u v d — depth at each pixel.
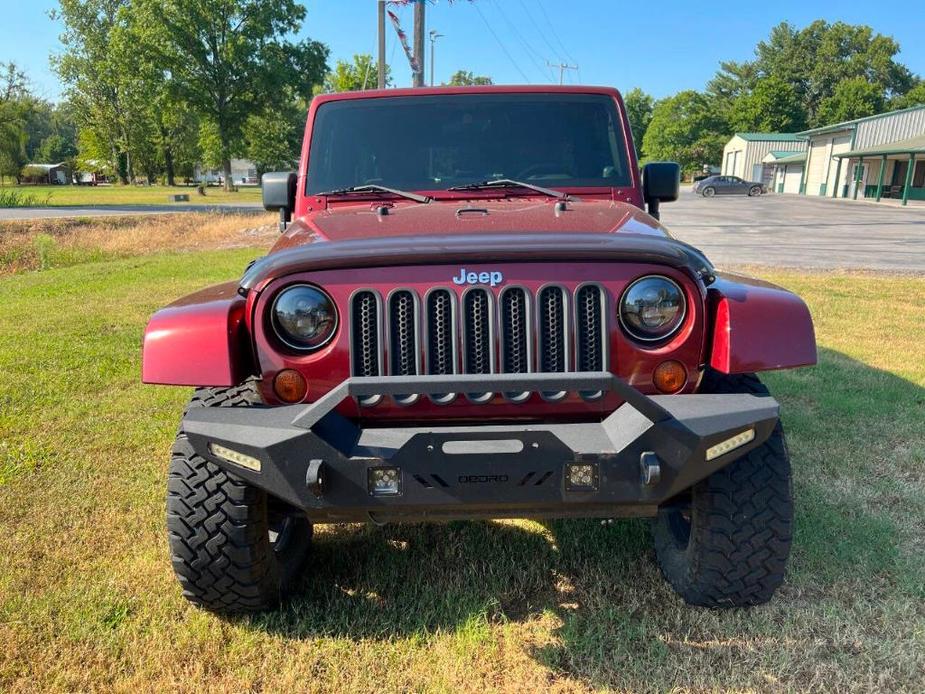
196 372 2.33
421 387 2.12
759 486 2.53
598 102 3.76
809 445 4.45
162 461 4.31
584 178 3.62
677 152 86.25
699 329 2.40
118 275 12.22
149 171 78.25
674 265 2.37
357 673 2.51
